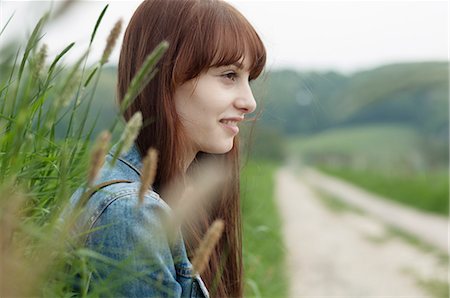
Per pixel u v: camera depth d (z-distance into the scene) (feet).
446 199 54.29
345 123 277.23
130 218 4.86
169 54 5.67
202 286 5.49
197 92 5.74
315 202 68.80
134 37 5.91
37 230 4.09
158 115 5.68
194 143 6.04
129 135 3.65
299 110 267.39
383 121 282.15
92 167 3.60
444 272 28.81
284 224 42.86
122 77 5.97
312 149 258.37
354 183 106.22
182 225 6.24
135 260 4.78
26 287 3.43
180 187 5.80
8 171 4.42
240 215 7.04
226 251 6.90
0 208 3.76
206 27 5.68
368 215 53.26
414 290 25.62
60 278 4.25
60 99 3.71
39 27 4.16
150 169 3.84
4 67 4.33
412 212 55.36
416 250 35.22
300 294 23.21
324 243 36.52
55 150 5.40
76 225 4.94
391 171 90.12
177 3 5.80
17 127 3.96
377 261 31.65
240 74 5.90
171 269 5.01
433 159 136.67
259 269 15.52
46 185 5.15
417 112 272.31
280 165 211.82
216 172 6.69
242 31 5.85
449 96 253.65
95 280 4.85
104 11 4.26
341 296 23.97
